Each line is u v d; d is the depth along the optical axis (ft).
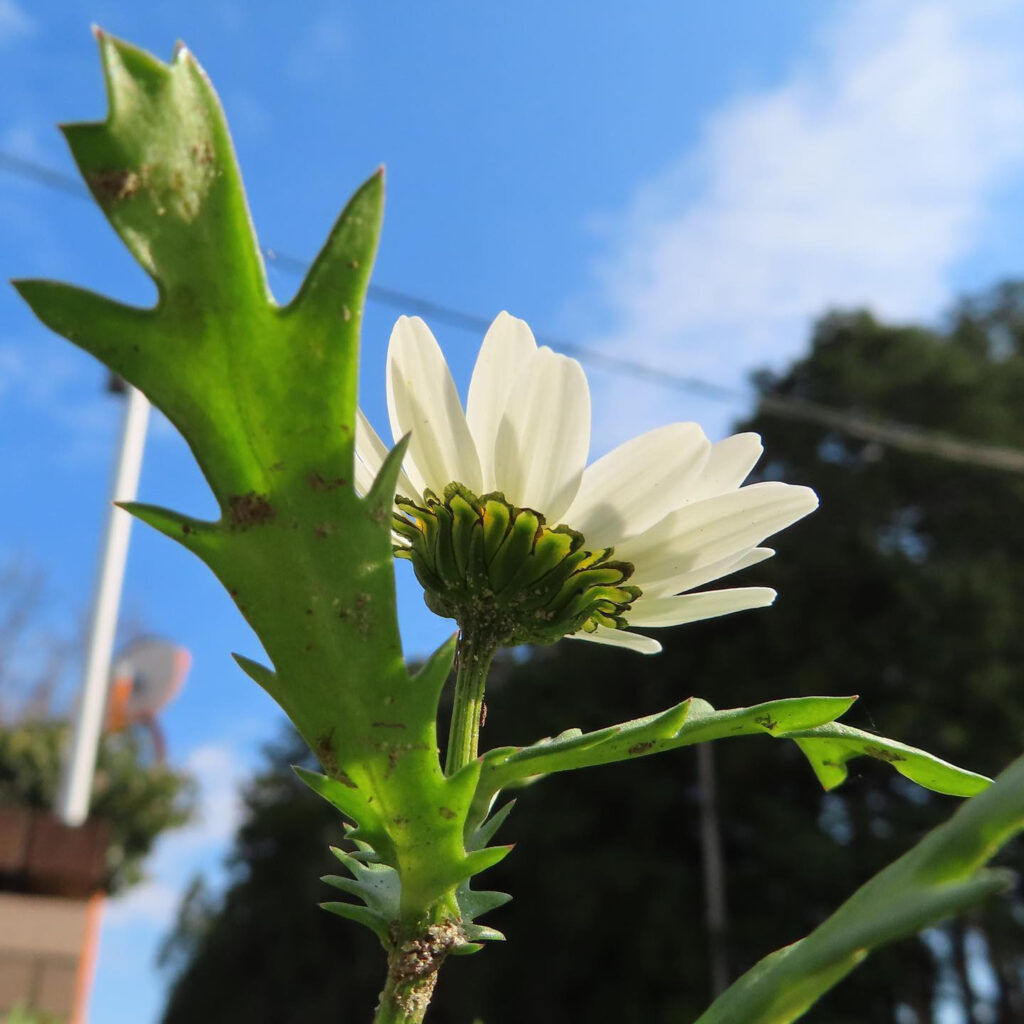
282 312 0.19
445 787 0.21
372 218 0.19
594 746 0.23
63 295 0.18
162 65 0.18
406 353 0.28
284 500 0.19
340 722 0.21
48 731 4.32
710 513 0.28
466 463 0.28
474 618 0.28
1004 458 3.51
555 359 0.28
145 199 0.18
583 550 0.28
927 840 0.17
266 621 0.20
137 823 4.50
